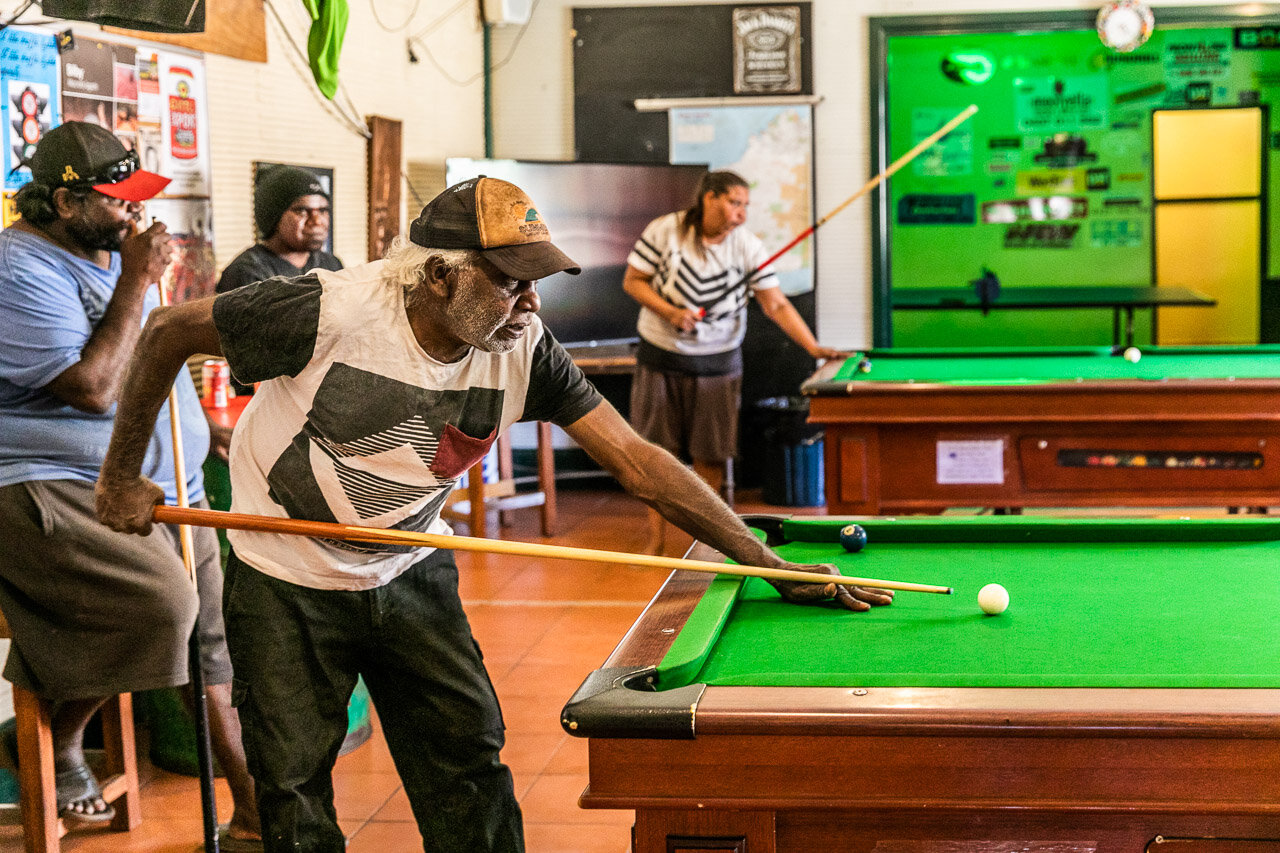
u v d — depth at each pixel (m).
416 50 6.11
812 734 1.41
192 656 2.46
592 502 6.80
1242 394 3.54
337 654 2.08
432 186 6.30
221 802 3.10
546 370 2.02
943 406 3.65
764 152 6.89
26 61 3.41
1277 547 2.28
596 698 1.46
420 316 1.83
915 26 6.79
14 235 2.54
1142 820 1.43
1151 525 2.34
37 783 2.65
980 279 7.07
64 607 2.60
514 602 4.73
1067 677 1.50
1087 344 7.23
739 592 2.09
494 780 2.15
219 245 4.47
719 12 6.83
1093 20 6.73
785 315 5.23
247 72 4.63
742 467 7.07
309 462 1.93
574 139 6.98
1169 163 7.18
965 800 1.40
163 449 2.77
